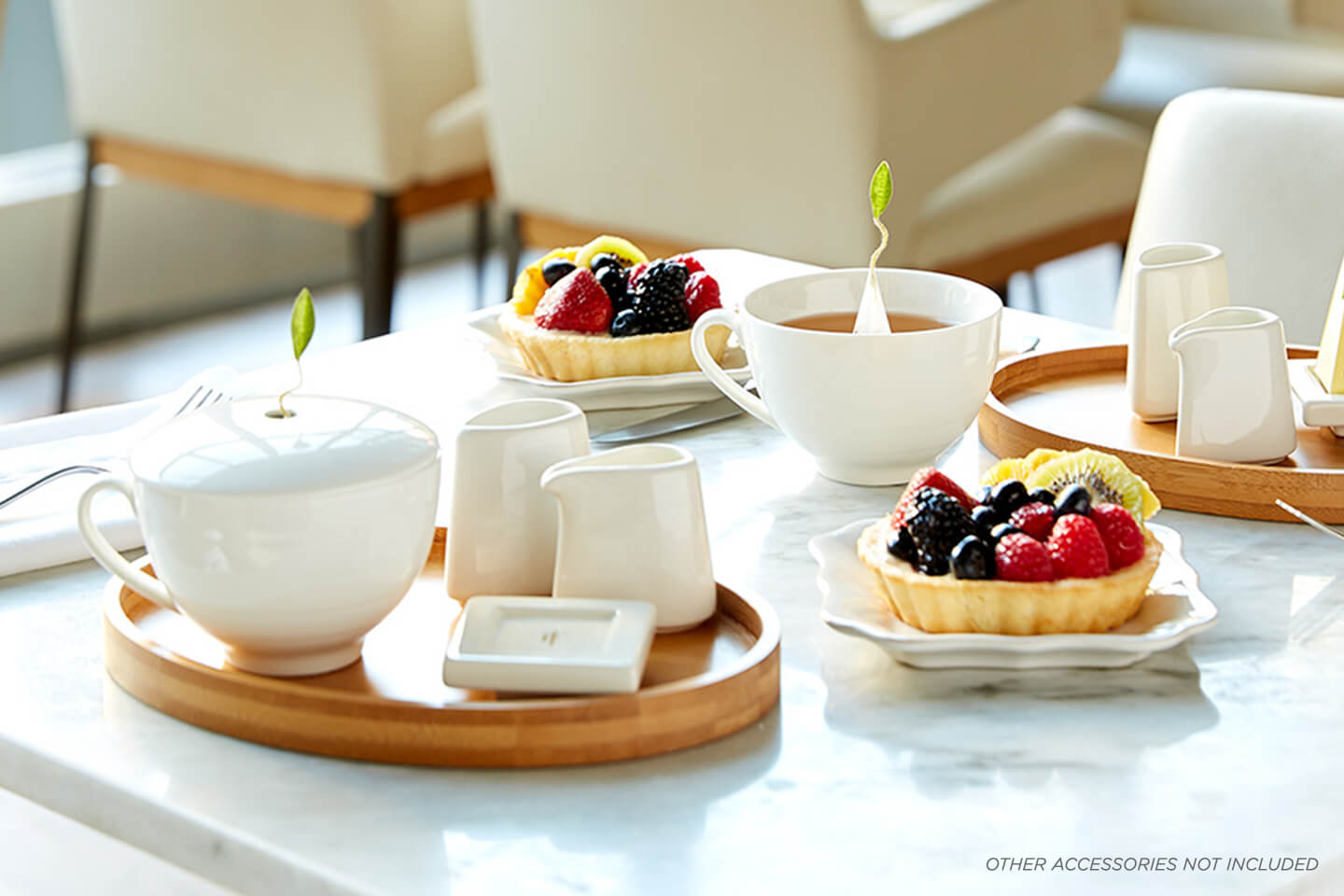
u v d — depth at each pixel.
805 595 0.85
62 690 0.76
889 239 2.44
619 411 1.15
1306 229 1.42
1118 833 0.62
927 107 2.42
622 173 2.68
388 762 0.68
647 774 0.67
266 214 4.28
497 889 0.59
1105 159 2.70
